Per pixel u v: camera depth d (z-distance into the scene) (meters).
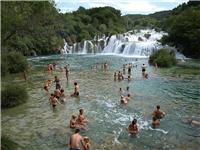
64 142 22.11
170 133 24.00
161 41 92.12
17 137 23.11
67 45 101.19
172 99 34.69
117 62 69.62
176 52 83.00
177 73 52.91
